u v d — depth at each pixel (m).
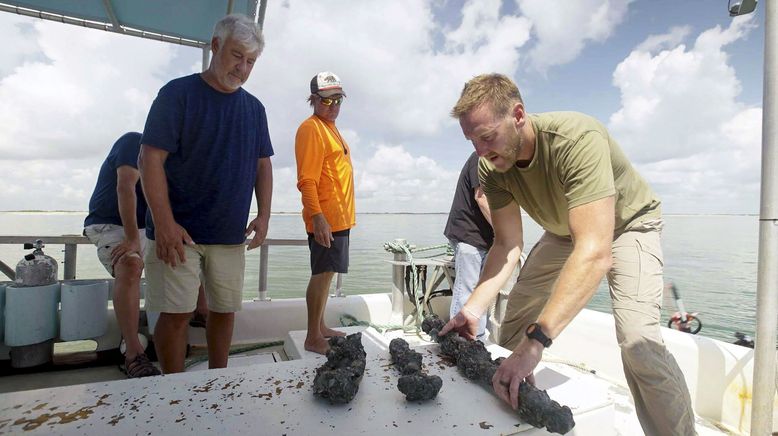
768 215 1.57
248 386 1.27
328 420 1.08
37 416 1.07
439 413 1.13
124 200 2.25
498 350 1.77
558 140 1.46
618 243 1.70
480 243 2.97
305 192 2.30
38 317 2.37
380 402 1.19
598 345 2.65
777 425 1.78
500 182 1.80
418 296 3.41
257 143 2.12
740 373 2.01
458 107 1.44
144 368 2.20
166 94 1.78
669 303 2.81
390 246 3.51
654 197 1.77
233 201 1.97
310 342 2.41
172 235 1.73
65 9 2.99
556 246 2.00
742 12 1.73
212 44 1.83
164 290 1.84
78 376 2.38
